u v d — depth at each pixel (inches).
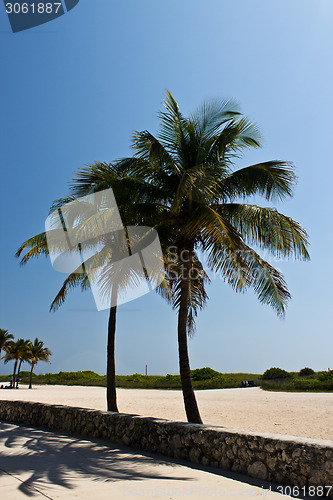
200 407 797.2
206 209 380.5
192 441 266.8
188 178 357.7
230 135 426.3
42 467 250.1
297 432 470.6
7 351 2233.0
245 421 576.4
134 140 410.0
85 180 429.7
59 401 936.3
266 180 397.7
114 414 358.6
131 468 246.4
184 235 410.9
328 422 551.2
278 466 209.2
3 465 256.7
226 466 239.1
